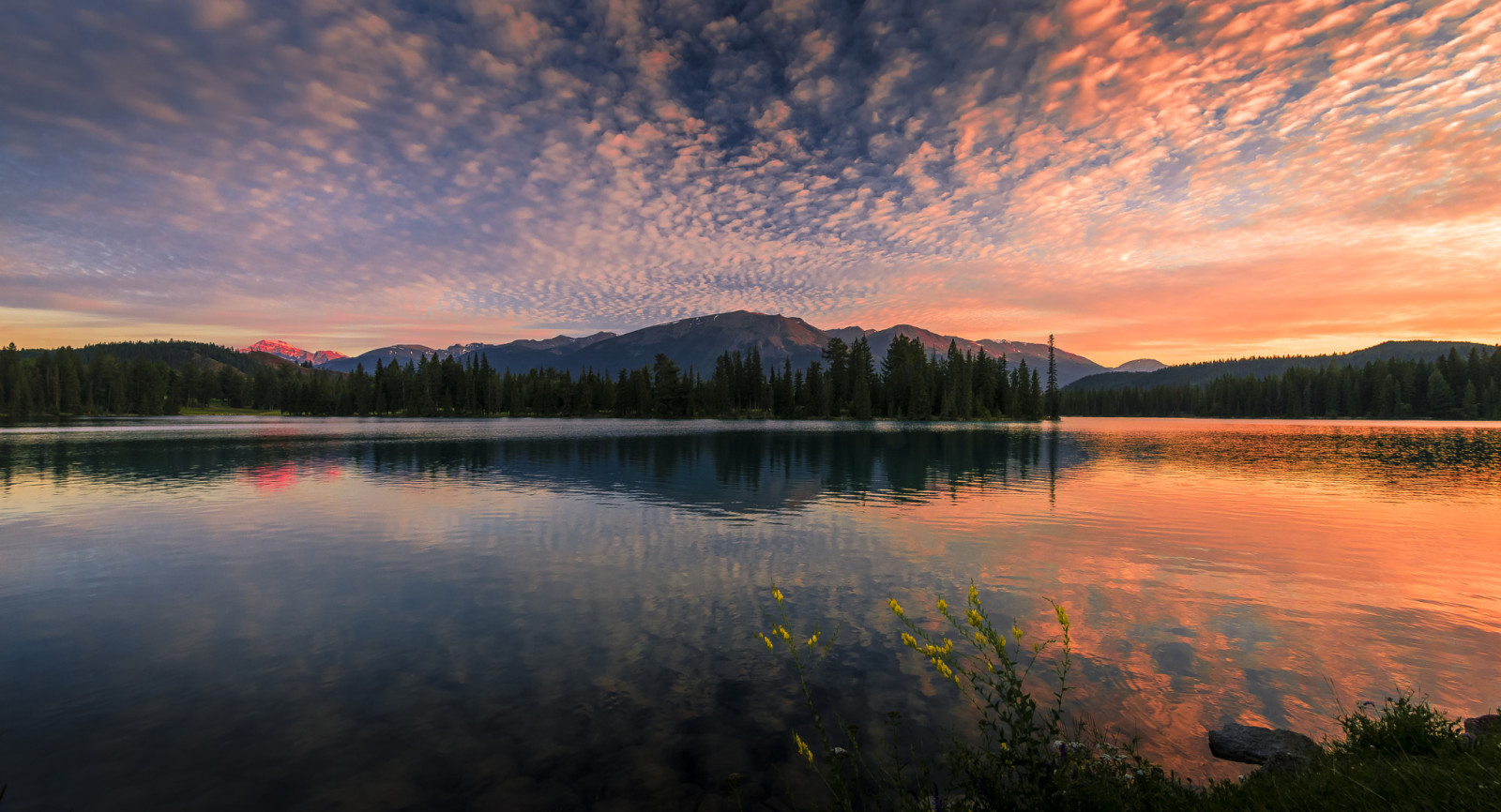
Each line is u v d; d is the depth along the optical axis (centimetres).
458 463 4375
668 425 12638
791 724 764
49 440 7112
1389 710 746
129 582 1395
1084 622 1140
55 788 636
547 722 772
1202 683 884
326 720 777
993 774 529
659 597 1283
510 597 1281
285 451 5478
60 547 1755
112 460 4528
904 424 13412
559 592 1322
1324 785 501
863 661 952
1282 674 912
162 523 2119
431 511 2367
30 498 2714
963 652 992
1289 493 2934
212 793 629
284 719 779
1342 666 944
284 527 2047
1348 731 685
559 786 640
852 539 1859
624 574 1466
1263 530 2030
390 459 4725
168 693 852
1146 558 1638
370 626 1111
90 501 2630
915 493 2898
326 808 605
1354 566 1562
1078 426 13338
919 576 1454
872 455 5181
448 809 603
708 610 1199
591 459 4753
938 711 795
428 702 823
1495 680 894
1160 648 1013
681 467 4131
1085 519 2206
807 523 2120
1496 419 14862
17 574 1470
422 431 9506
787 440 7412
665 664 945
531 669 930
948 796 586
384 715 788
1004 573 1483
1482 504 2586
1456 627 1115
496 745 718
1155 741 722
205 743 723
